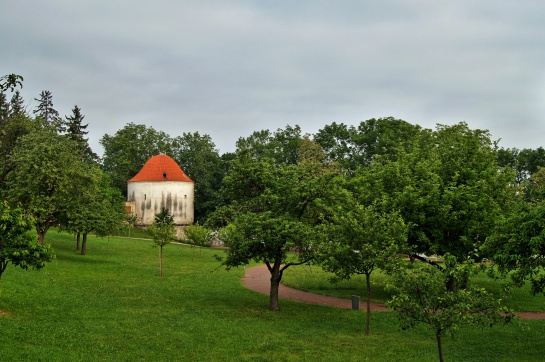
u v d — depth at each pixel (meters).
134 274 39.28
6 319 20.55
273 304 28.22
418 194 31.70
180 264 49.88
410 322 15.12
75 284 31.44
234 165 29.80
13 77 13.32
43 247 20.98
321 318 26.17
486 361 18.59
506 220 22.08
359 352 19.42
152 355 17.64
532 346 21.08
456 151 36.28
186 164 108.12
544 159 98.44
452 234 31.89
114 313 24.00
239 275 43.47
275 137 101.56
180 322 23.05
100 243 61.84
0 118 48.22
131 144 104.62
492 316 14.88
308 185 27.91
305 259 27.45
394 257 21.50
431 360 18.58
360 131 94.56
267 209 28.64
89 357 16.67
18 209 20.59
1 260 19.88
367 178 36.16
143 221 86.81
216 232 32.88
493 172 35.28
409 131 78.88
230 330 22.06
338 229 23.00
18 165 42.59
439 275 15.31
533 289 21.58
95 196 47.41
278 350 19.27
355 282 40.78
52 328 19.89
